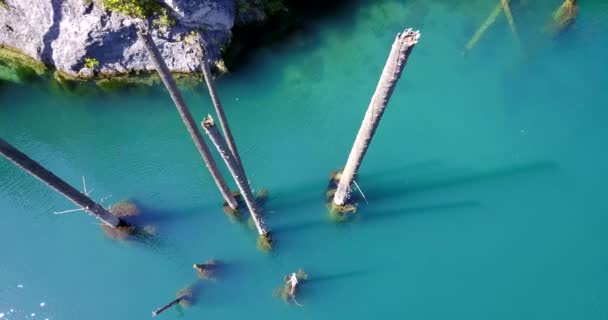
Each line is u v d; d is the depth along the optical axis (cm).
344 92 2244
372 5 2461
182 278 1833
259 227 1820
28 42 2194
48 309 1780
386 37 2392
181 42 2128
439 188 1975
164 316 1767
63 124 2255
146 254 1880
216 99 1372
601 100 2184
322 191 1988
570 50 2333
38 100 2281
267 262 1867
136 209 1948
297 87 2262
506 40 2356
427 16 2441
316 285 1819
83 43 2094
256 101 2231
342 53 2344
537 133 2109
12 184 2028
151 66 2205
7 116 2252
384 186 1983
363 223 1917
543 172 2003
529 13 2433
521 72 2272
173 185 2028
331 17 2423
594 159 2036
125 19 2042
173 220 1939
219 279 1822
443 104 2189
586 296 1764
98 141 2198
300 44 2353
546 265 1825
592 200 1941
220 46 2216
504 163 2034
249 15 2295
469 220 1916
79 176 2069
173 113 2231
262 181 2017
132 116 2233
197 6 2028
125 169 2086
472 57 2316
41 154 2161
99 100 2264
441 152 2070
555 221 1906
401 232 1905
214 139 1273
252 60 2309
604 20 2400
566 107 2169
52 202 1983
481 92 2219
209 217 1948
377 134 2125
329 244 1897
